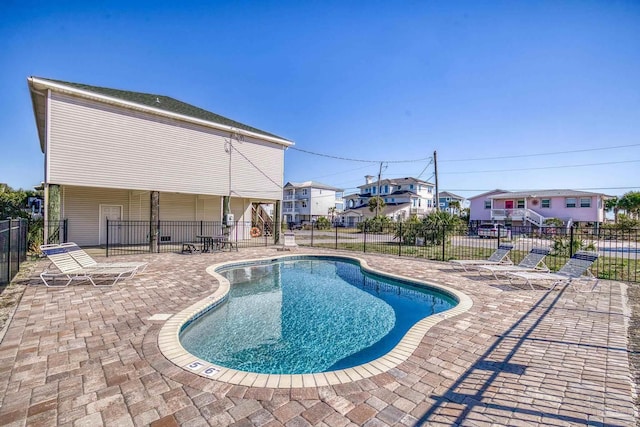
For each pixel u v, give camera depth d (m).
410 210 43.91
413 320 6.20
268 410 2.49
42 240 12.04
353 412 2.47
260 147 17.80
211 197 19.00
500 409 2.53
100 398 2.63
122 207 16.03
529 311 5.39
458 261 9.90
